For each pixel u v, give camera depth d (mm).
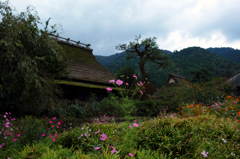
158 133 2529
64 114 6238
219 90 9438
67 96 9125
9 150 2773
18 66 4336
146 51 19703
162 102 11070
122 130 3014
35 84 4816
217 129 2561
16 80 4457
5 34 4383
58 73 5809
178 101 10188
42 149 2209
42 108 5531
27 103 5363
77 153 1954
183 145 2229
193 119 3100
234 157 1979
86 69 11906
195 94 9242
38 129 3342
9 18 4609
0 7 4586
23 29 4816
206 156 1832
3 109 5270
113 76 13383
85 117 6941
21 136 3209
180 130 2549
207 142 2166
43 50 5293
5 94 4949
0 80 4574
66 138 2867
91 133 2857
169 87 25359
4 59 4375
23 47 4672
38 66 5051
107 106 8078
